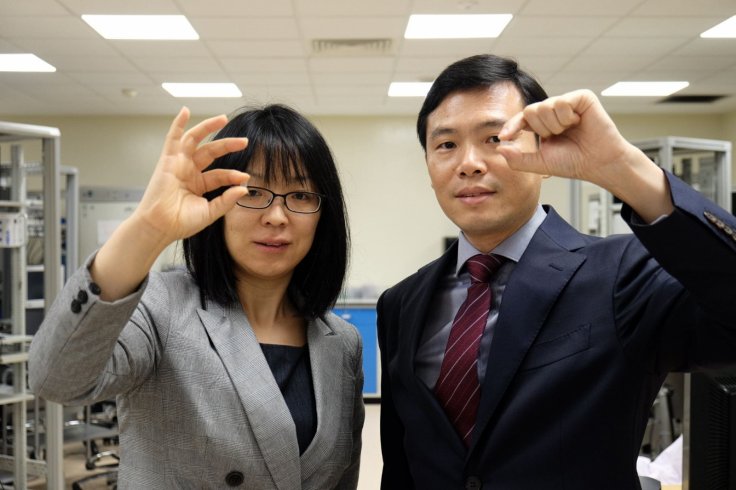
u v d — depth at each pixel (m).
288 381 1.04
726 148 3.89
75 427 3.80
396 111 6.65
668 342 0.85
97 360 0.75
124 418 0.95
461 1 3.59
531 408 0.90
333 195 1.06
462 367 1.00
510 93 0.96
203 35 4.16
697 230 0.68
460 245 1.12
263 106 1.05
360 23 3.94
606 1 3.63
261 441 0.92
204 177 0.76
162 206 0.71
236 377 0.93
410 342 1.09
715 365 0.79
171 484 0.91
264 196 0.98
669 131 6.91
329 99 6.08
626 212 0.73
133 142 6.83
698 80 5.48
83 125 6.82
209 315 0.97
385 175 6.87
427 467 1.01
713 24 4.03
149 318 0.92
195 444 0.90
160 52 4.55
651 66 5.03
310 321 1.11
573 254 0.98
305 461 0.98
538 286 0.95
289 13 3.76
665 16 3.88
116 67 4.94
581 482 0.87
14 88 5.60
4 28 4.03
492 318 1.01
